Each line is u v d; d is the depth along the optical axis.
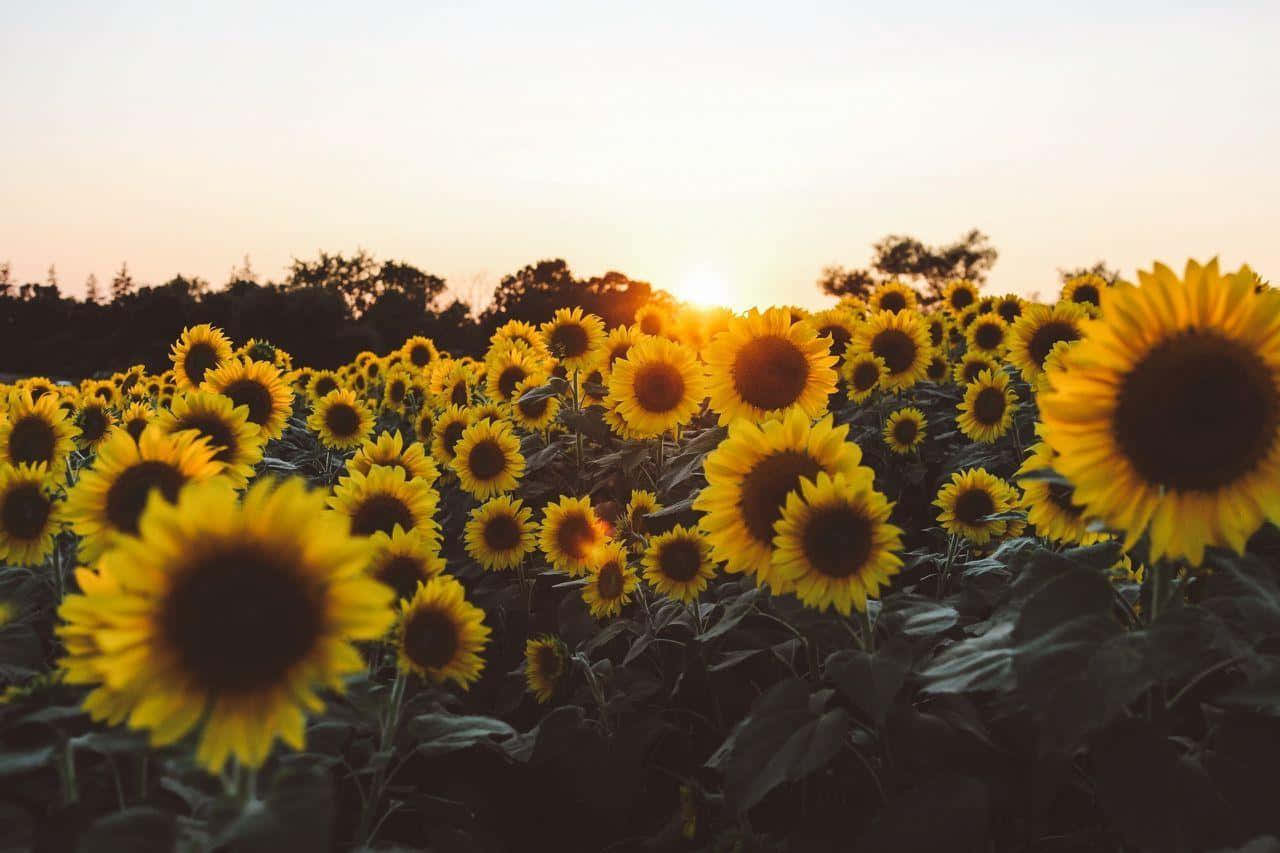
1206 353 2.47
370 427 8.10
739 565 3.59
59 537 4.16
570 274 74.56
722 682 4.51
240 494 4.44
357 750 3.54
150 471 3.08
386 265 111.31
